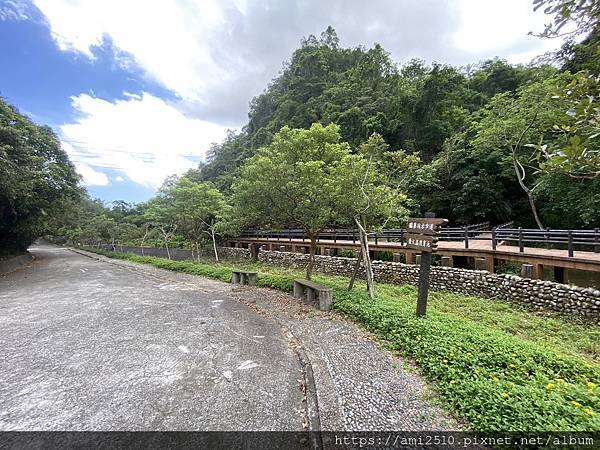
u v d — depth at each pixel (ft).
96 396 11.02
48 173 54.34
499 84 77.92
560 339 18.34
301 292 26.32
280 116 116.78
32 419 9.66
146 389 11.48
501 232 32.73
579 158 5.71
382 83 95.25
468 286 28.76
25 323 20.57
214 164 141.38
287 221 28.81
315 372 12.11
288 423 9.34
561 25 5.99
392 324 16.02
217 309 23.95
